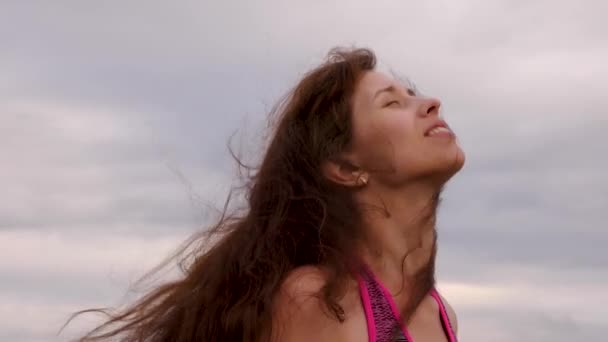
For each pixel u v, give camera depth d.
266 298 1.57
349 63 1.69
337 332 1.53
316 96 1.69
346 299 1.55
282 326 1.56
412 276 1.62
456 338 1.64
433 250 1.64
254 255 1.62
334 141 1.65
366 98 1.66
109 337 1.75
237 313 1.59
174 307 1.69
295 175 1.67
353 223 1.62
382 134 1.62
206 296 1.64
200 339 1.62
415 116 1.63
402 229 1.62
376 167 1.62
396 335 1.54
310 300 1.54
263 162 1.71
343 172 1.65
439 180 1.62
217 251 1.69
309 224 1.63
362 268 1.58
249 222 1.67
